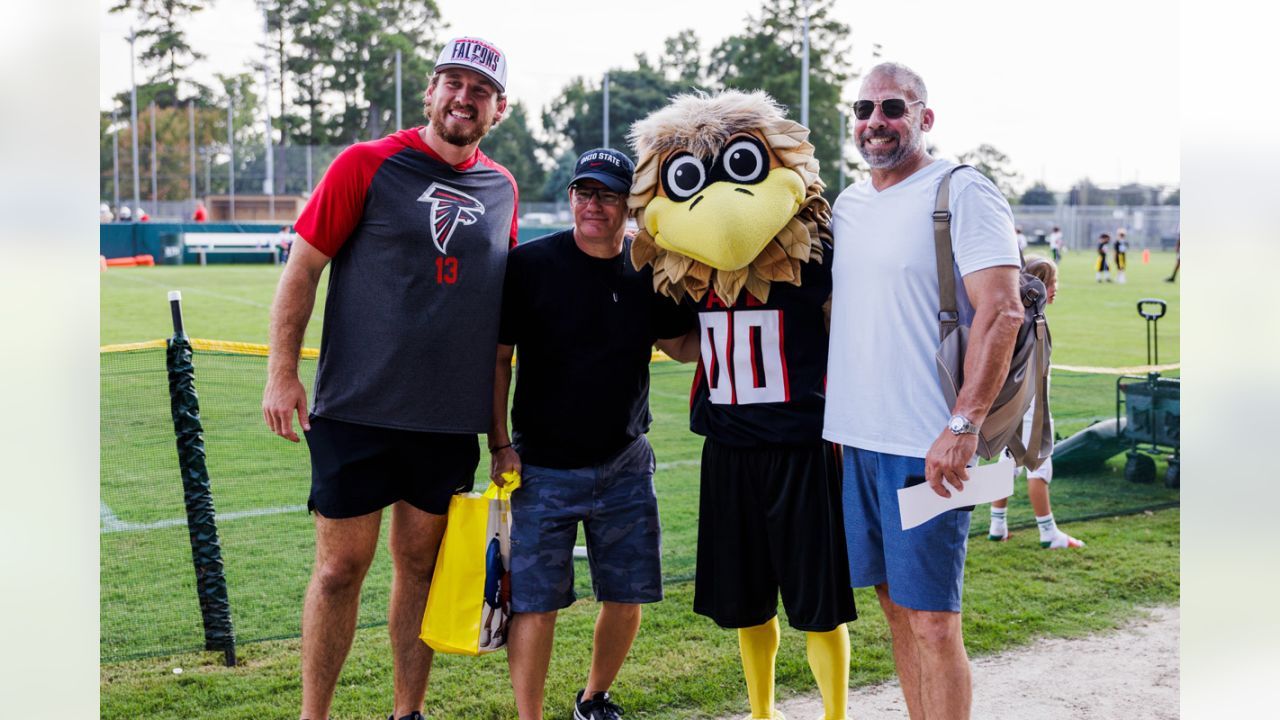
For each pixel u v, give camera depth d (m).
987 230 3.17
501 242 3.63
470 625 3.58
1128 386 7.73
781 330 3.57
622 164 3.54
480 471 7.11
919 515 3.22
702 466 3.77
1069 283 31.89
